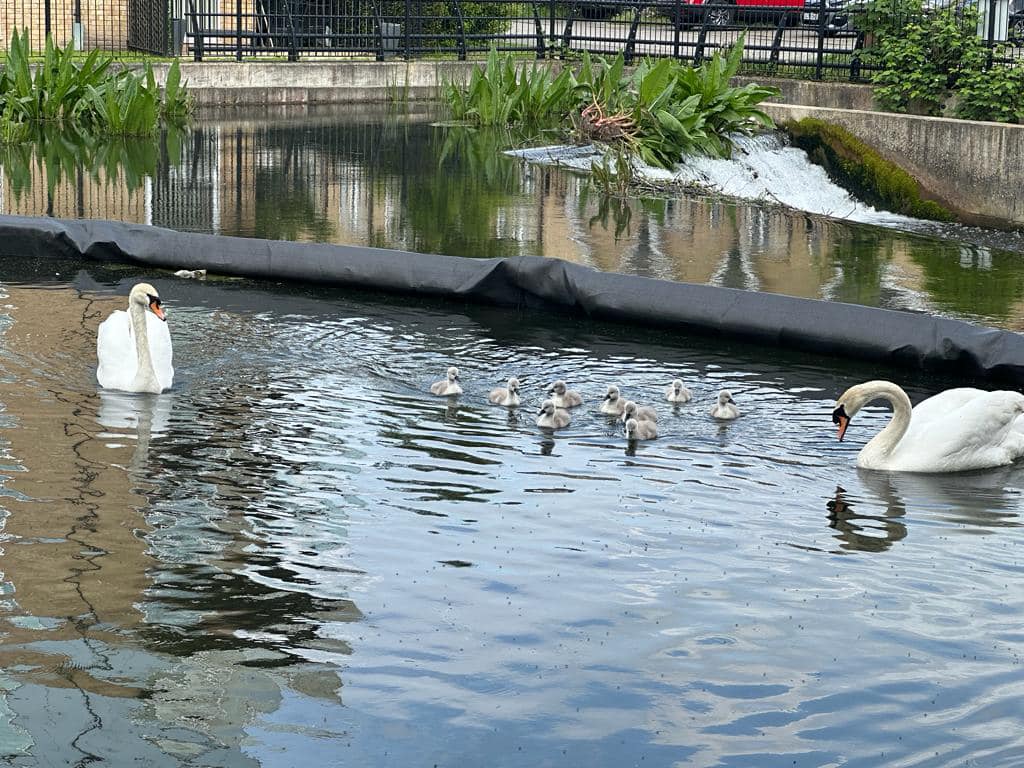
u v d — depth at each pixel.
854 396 10.52
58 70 29.33
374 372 12.32
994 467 10.70
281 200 21.17
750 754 6.38
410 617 7.58
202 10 37.06
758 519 9.25
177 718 6.49
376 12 38.19
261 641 7.23
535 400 11.70
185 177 23.09
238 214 19.86
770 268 17.80
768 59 32.94
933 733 6.59
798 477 10.16
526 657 7.19
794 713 6.73
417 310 14.80
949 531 9.19
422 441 10.52
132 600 7.63
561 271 14.83
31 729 6.35
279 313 14.34
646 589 8.06
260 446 10.23
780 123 28.33
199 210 20.08
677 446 10.70
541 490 9.58
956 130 23.70
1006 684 7.07
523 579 8.12
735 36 40.81
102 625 7.32
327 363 12.54
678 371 12.81
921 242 20.83
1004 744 6.50
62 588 7.73
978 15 27.41
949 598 8.10
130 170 23.59
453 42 42.25
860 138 25.81
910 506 9.65
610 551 8.58
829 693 6.94
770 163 27.17
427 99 37.91
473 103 33.00
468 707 6.69
